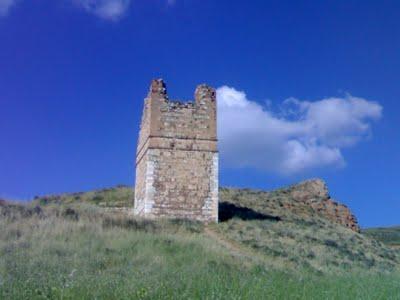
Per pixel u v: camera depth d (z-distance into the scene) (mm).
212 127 40938
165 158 39688
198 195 39562
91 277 17609
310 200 59000
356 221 58875
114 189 58844
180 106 40719
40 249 25000
